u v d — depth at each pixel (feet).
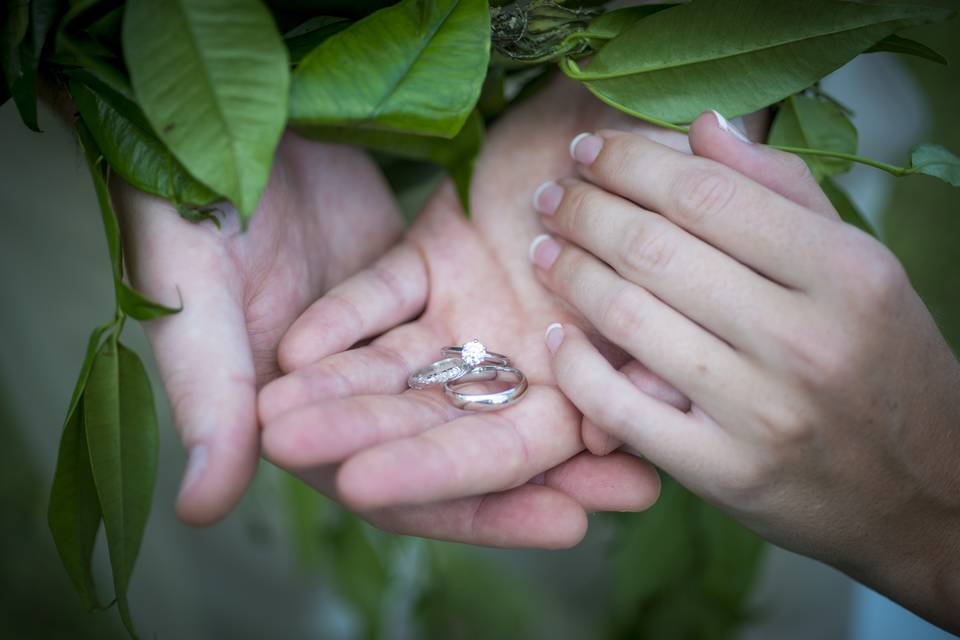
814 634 1.66
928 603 0.94
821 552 0.90
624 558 1.33
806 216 0.78
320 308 0.91
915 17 0.86
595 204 0.90
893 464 0.82
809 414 0.77
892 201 1.54
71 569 0.81
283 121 0.69
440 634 1.55
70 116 0.89
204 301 0.79
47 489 1.76
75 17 0.78
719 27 0.89
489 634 1.56
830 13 0.87
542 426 0.83
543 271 0.97
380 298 0.96
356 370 0.84
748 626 1.55
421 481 0.72
